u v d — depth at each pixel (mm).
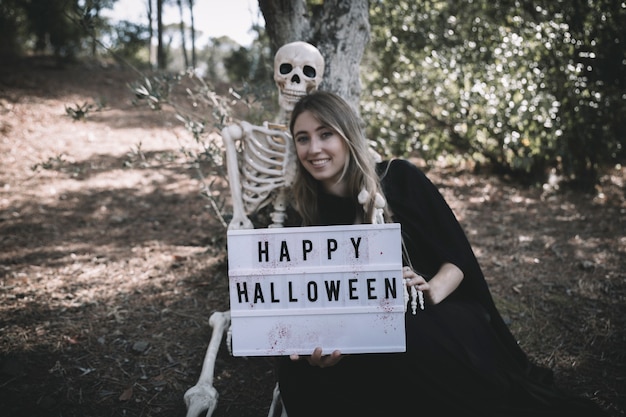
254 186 2146
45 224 4449
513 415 1627
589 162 5375
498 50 5082
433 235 1898
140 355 2523
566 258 3682
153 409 2154
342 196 1949
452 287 1808
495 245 3969
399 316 1612
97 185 5578
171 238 4223
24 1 10281
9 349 2506
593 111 5016
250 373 2402
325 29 2709
